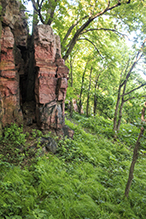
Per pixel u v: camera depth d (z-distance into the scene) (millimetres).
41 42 7555
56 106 8305
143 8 9297
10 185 4375
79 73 18734
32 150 6391
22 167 5535
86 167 6777
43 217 3664
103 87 20172
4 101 7098
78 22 10203
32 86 8828
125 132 13516
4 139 6434
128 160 8781
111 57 13430
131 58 12172
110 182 6219
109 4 8484
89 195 5168
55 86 8266
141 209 5086
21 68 8445
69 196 4781
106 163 7855
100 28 10656
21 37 8172
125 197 5309
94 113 19000
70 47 10070
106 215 4410
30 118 8203
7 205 3629
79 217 4117
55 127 8258
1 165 5094
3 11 6480
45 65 7836
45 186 4863
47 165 5895
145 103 4621
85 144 9070
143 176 7246
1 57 6816
